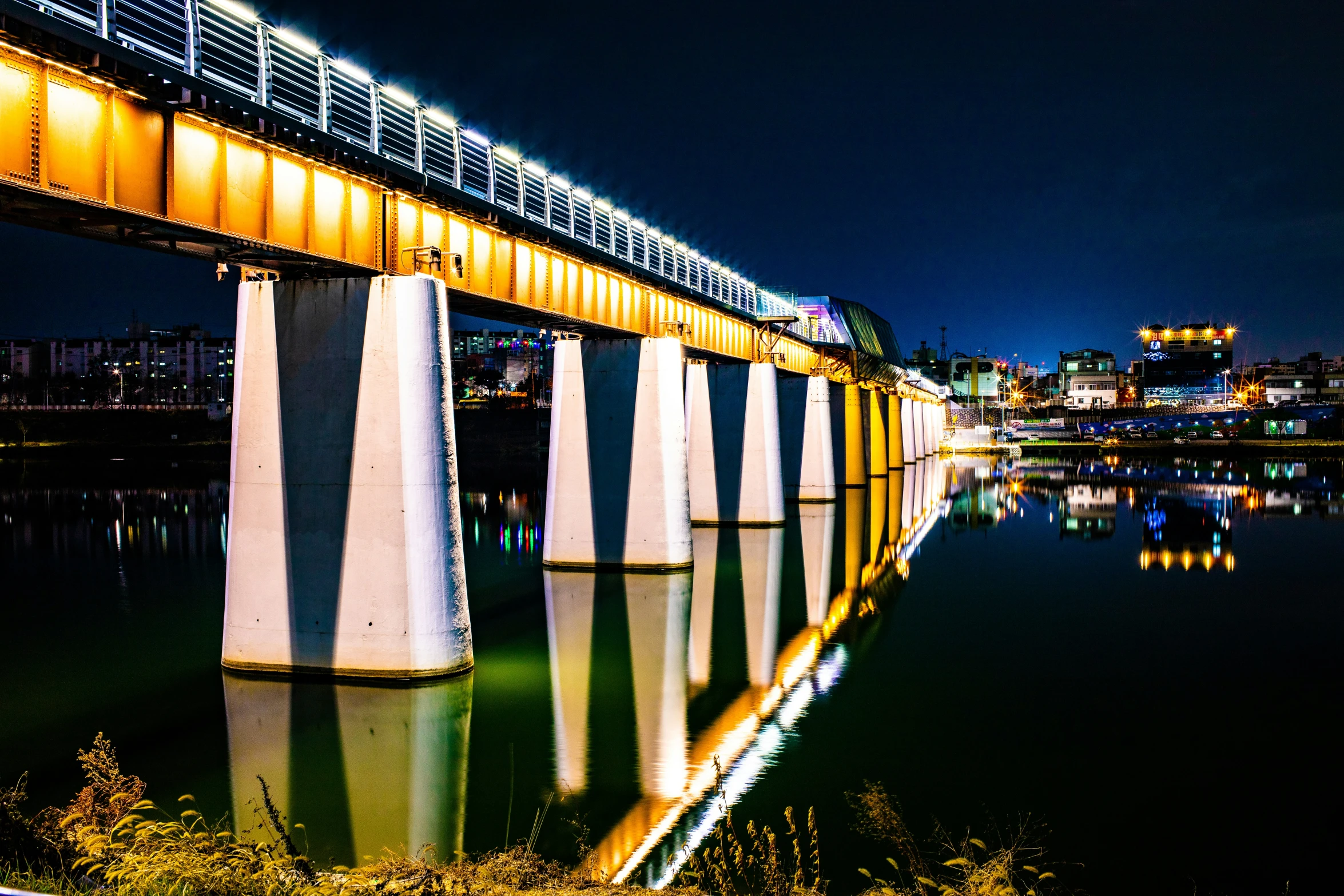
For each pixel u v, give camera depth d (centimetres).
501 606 3488
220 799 1694
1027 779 1827
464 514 6662
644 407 4191
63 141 1636
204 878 900
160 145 1820
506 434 12812
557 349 4297
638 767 1877
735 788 1772
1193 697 2375
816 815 1653
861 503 7669
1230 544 5219
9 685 2372
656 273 4322
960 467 12988
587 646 2894
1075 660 2748
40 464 12344
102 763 1269
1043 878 1412
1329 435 18250
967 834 1577
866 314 10819
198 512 6794
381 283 2330
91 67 1620
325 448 2356
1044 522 6244
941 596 3738
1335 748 2003
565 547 4253
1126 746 2014
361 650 2336
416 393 2333
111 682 2400
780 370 6906
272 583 2388
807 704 2317
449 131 2773
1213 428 19250
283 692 2288
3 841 915
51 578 4097
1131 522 6228
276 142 2030
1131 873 1447
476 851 1496
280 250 2106
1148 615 3388
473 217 2773
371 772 1833
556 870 1304
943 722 2172
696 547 5047
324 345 2356
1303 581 4069
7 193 1592
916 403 14275
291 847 1163
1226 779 1827
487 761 1905
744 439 5969
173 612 3341
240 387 2417
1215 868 1462
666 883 1370
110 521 6209
